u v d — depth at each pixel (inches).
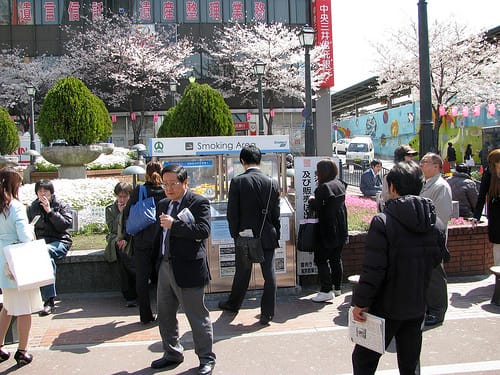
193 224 162.1
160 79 1302.9
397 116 1521.9
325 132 1298.0
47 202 249.8
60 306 246.2
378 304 131.3
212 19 1380.4
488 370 164.4
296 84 1284.4
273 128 1408.7
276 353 182.5
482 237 283.4
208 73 1391.5
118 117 1391.5
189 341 197.5
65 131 510.6
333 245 236.5
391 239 127.5
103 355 184.2
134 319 226.2
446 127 1168.8
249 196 210.7
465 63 997.8
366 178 499.5
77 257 264.1
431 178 209.8
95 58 1280.8
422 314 131.8
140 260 215.0
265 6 1387.8
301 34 531.2
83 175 533.3
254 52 1272.1
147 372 169.0
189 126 487.5
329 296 243.4
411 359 134.6
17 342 199.0
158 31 1357.0
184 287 163.0
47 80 1280.8
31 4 1332.4
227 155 272.4
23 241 171.2
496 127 736.3
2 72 1283.2
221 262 252.2
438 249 133.0
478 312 221.9
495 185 244.8
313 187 271.1
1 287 171.2
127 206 219.1
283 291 258.2
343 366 170.2
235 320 220.5
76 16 1341.0
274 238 214.5
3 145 690.8
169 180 166.9
